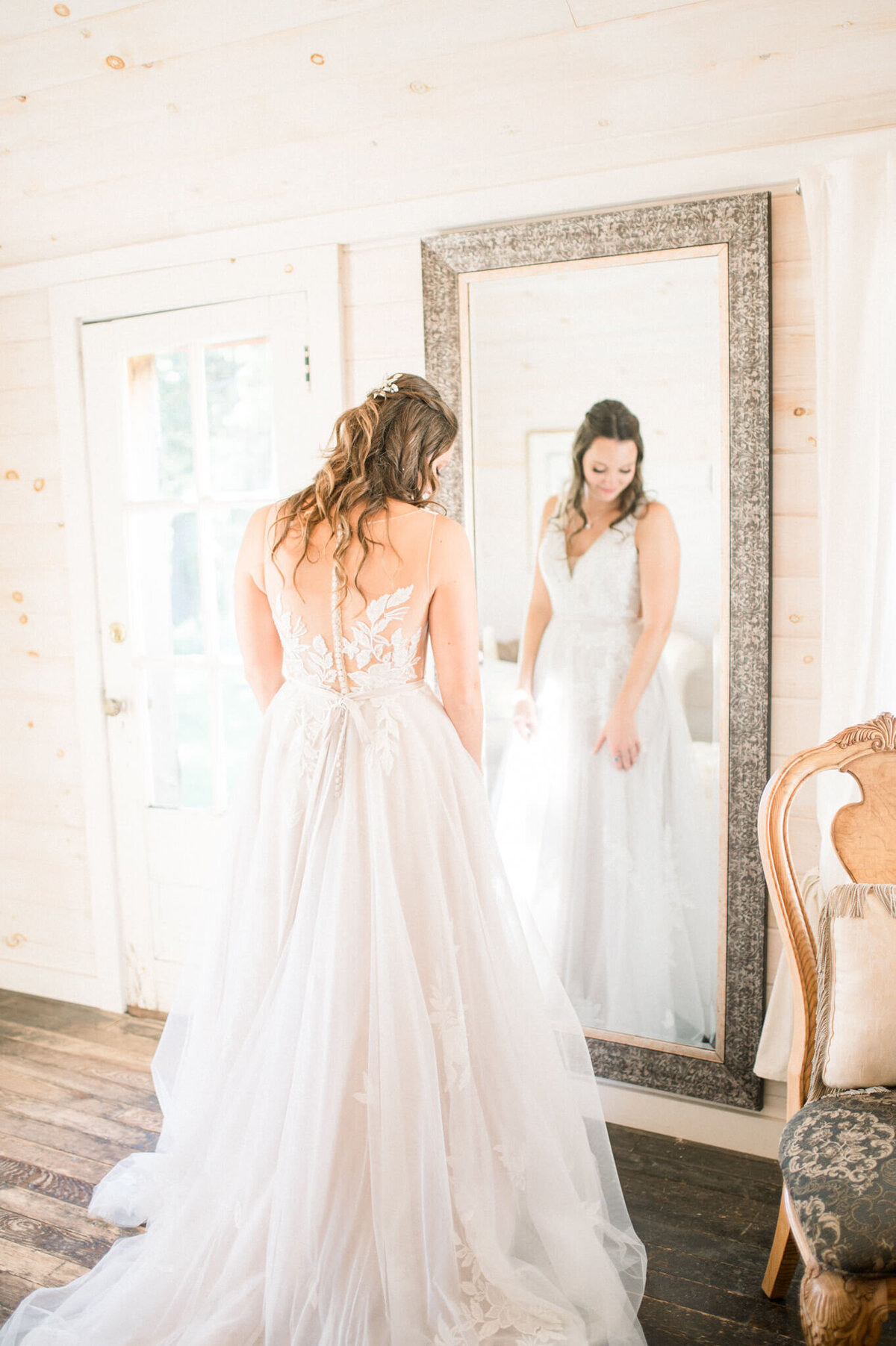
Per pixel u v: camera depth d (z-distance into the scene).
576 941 2.26
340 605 1.56
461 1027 1.55
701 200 1.93
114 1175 2.01
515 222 2.13
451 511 2.23
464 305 2.15
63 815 2.93
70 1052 2.65
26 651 2.91
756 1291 1.74
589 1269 1.59
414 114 1.94
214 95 1.97
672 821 2.14
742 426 1.95
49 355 2.73
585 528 2.13
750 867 2.06
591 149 1.96
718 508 2.01
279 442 2.47
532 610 2.21
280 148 2.09
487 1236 1.51
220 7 1.74
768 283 1.89
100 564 2.74
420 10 1.70
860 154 1.80
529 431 2.15
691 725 2.10
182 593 2.67
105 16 1.81
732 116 1.83
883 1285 1.22
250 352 2.49
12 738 2.98
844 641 1.84
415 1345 1.41
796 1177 1.33
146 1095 2.42
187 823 2.73
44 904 3.00
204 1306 1.52
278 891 1.64
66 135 2.16
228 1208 1.56
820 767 1.65
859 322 1.78
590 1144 1.79
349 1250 1.47
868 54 1.66
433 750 1.62
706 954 2.15
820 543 1.96
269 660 1.78
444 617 1.63
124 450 2.66
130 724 2.77
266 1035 1.57
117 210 2.40
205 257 2.45
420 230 2.22
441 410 1.68
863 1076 1.47
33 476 2.81
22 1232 1.90
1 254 2.66
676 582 2.07
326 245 2.32
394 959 1.49
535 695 2.23
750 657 2.01
